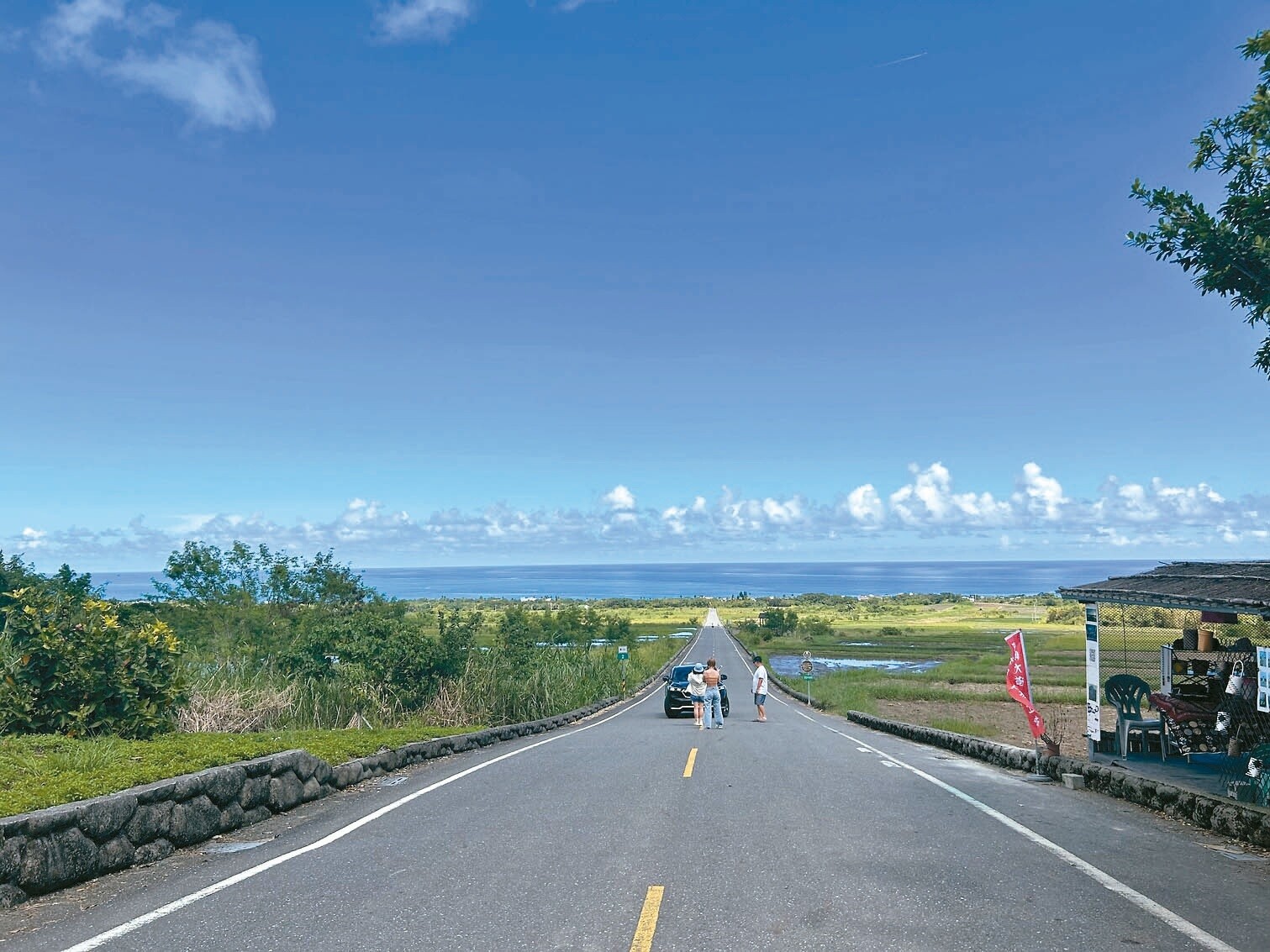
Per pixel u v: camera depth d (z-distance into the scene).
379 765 12.85
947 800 10.25
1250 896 6.25
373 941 5.27
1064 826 8.75
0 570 16.00
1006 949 5.04
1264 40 8.49
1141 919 5.63
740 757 14.56
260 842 8.29
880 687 40.09
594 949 5.05
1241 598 8.40
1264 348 9.84
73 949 5.25
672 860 7.11
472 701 23.22
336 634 22.09
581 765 13.53
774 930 5.36
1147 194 9.77
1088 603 12.52
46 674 10.99
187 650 17.45
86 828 6.92
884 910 5.78
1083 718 29.02
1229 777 10.26
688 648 94.56
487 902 6.03
